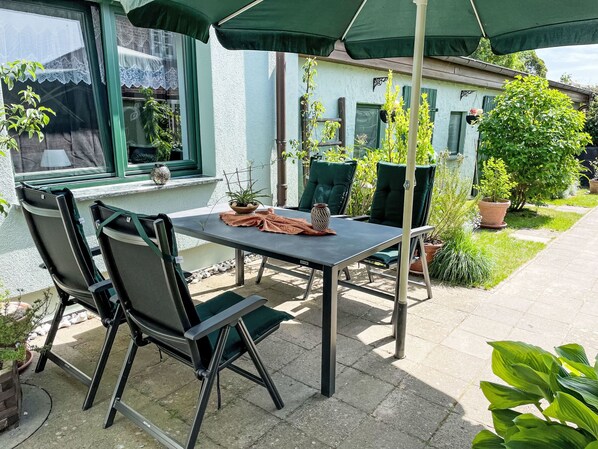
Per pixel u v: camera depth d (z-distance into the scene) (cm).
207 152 394
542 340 276
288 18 282
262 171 442
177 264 148
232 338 187
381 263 296
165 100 370
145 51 349
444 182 422
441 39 309
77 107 315
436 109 700
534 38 267
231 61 388
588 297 348
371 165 455
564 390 120
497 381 228
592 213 707
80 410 202
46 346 221
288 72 446
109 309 203
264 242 241
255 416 199
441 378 231
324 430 190
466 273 374
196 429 166
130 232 153
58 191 194
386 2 276
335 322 208
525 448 109
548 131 639
